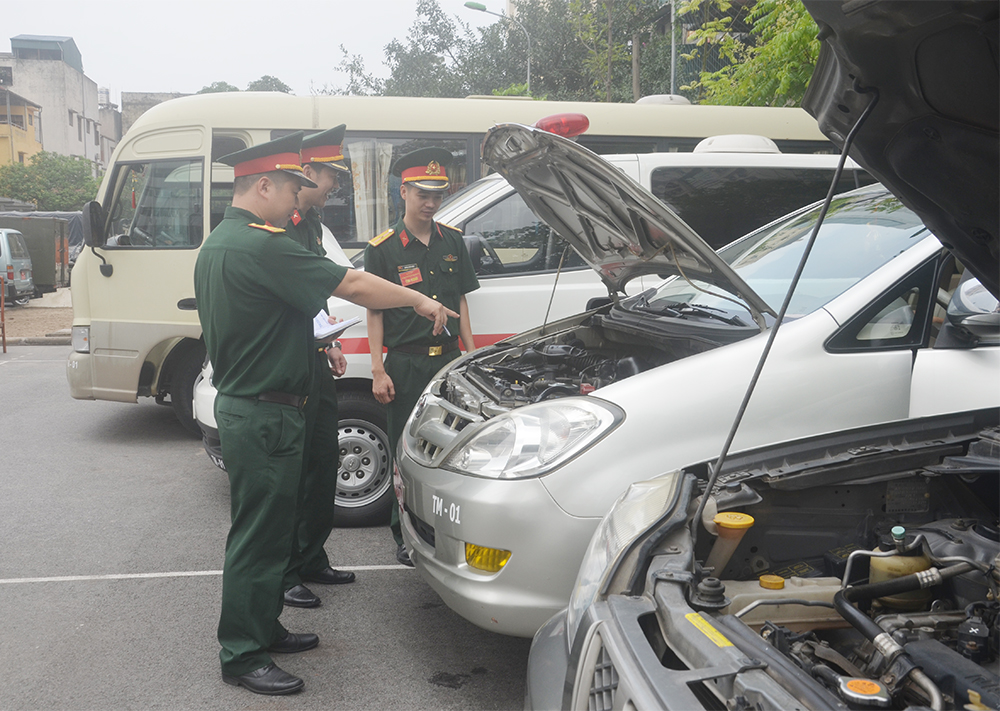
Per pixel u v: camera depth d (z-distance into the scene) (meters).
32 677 3.27
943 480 2.44
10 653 3.48
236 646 3.17
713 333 3.26
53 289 24.02
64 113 70.69
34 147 63.47
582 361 3.86
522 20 28.59
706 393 2.86
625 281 4.06
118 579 4.28
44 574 4.35
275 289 3.06
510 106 7.40
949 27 1.63
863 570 2.16
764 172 5.82
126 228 7.16
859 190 4.12
